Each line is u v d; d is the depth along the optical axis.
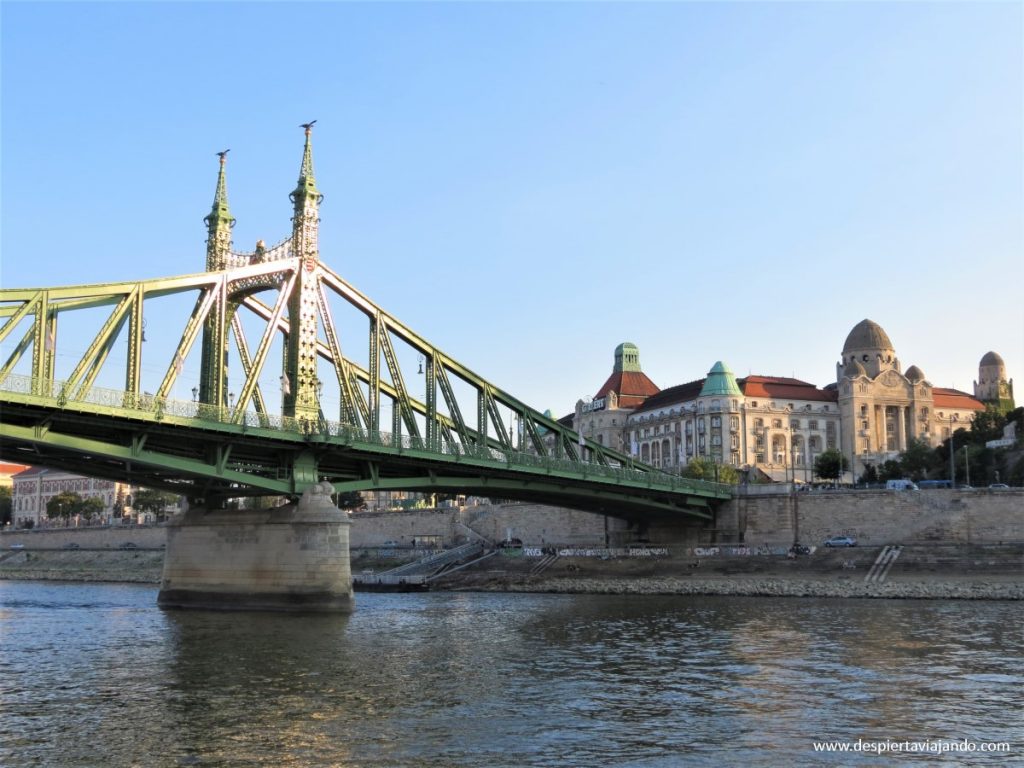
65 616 72.81
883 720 35.56
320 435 71.75
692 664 48.72
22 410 55.38
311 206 79.50
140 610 78.00
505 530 153.00
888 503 118.00
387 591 112.69
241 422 66.88
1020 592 90.88
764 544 124.56
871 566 106.69
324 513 74.06
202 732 33.56
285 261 76.94
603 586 109.56
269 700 38.94
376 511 167.50
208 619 69.44
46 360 61.00
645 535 134.88
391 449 77.38
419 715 36.38
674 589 105.38
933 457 173.38
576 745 32.09
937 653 51.91
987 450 161.12
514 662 49.44
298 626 65.19
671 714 36.66
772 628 65.00
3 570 168.12
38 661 49.12
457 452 84.25
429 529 159.25
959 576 99.81
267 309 84.19
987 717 36.00
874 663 48.50
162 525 168.50
